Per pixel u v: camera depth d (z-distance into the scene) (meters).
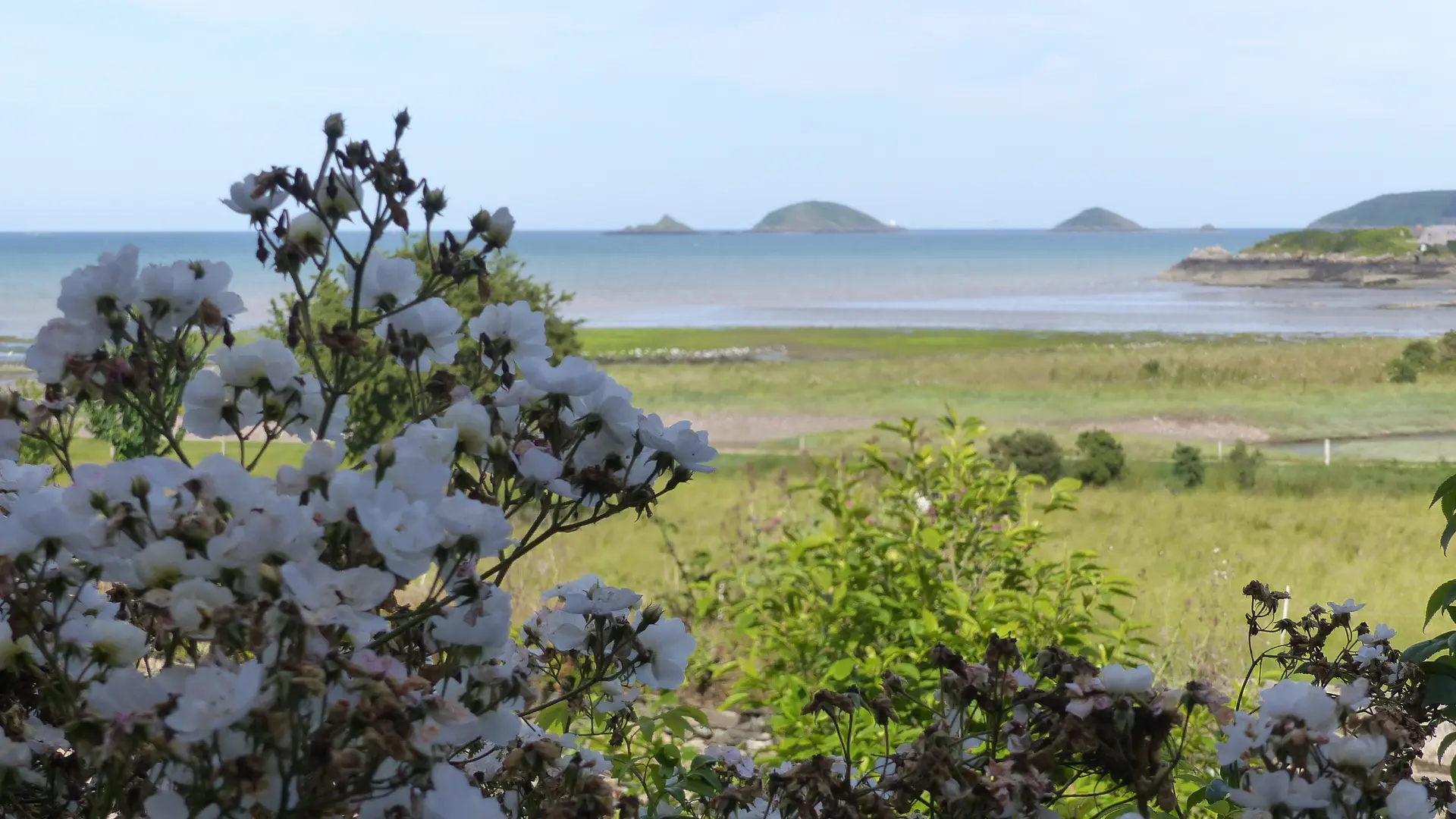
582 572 8.31
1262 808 1.21
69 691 1.20
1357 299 92.62
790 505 7.80
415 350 1.48
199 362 1.43
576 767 1.42
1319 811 1.21
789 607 4.49
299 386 1.44
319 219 1.50
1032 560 4.85
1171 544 10.90
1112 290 112.56
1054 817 1.28
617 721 1.89
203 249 183.50
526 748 1.42
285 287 26.05
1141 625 4.25
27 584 1.24
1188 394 32.34
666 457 1.44
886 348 50.69
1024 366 39.31
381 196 1.52
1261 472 16.41
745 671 4.27
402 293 1.57
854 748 2.97
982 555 4.70
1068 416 28.64
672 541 9.88
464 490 1.40
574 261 170.12
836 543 4.45
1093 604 4.37
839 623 4.32
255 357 1.42
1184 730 1.29
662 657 1.51
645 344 53.16
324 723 1.07
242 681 0.98
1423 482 15.70
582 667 1.62
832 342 54.09
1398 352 39.31
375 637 1.31
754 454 18.94
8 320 61.09
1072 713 1.28
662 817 1.90
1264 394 31.92
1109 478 15.88
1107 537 11.19
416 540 1.09
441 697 1.24
